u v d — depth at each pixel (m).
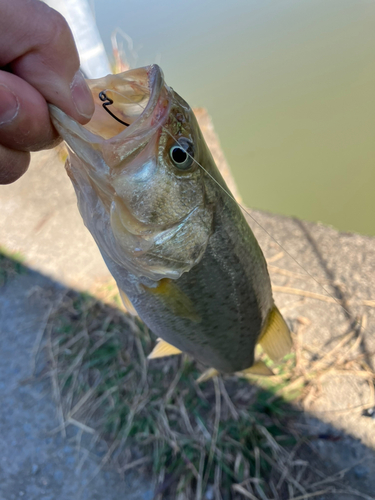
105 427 0.37
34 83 0.15
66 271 0.48
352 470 0.34
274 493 0.33
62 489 0.35
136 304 0.23
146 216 0.18
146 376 0.39
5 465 0.36
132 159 0.17
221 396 0.37
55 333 0.43
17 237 0.52
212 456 0.34
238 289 0.23
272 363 0.40
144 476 0.34
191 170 0.18
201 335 0.24
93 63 0.35
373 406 0.36
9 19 0.14
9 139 0.15
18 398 0.40
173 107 0.18
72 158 0.18
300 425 0.36
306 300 0.44
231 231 0.21
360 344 0.40
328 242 0.48
